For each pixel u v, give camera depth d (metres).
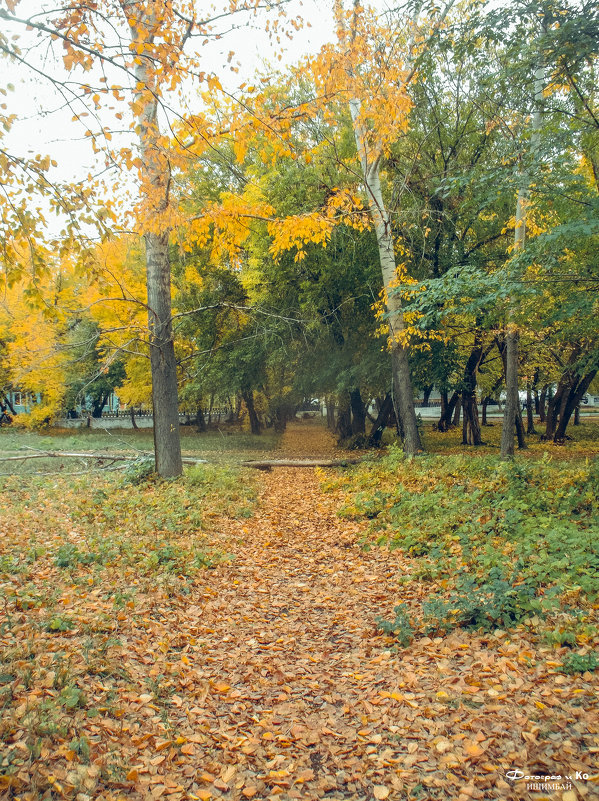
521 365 24.98
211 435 33.09
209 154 10.38
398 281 14.98
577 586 5.38
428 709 3.94
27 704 3.76
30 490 12.98
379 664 4.83
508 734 3.53
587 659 4.14
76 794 3.06
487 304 10.75
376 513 10.41
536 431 34.69
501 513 8.60
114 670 4.46
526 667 4.30
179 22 5.74
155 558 7.36
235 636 5.61
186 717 4.05
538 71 10.42
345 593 6.79
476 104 15.09
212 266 22.98
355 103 14.73
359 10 11.43
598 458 14.72
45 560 7.31
